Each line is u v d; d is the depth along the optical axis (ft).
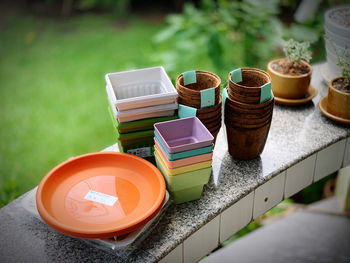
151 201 3.64
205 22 8.72
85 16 17.44
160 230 3.58
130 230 3.21
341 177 7.15
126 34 15.57
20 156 9.57
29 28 16.46
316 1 8.52
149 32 15.61
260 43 8.83
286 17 10.46
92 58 13.91
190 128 3.84
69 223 3.40
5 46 15.07
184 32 8.74
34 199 3.71
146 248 3.40
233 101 3.98
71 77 12.93
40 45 15.08
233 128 4.13
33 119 11.02
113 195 3.73
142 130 3.92
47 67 13.56
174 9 17.84
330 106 4.99
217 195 3.97
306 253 6.59
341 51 5.07
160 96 3.76
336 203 7.54
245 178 4.18
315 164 4.75
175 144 3.80
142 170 3.92
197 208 3.82
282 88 5.24
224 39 8.48
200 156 3.54
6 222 3.67
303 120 5.08
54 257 3.33
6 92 12.26
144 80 4.32
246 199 4.11
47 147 9.87
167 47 13.76
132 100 3.69
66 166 3.90
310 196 7.87
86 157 3.99
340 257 6.49
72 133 10.39
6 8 18.10
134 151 4.05
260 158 4.45
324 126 4.97
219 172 4.27
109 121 10.81
